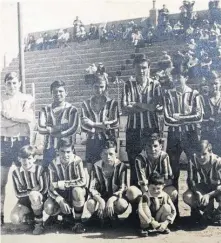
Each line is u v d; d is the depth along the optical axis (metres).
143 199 3.76
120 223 3.77
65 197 3.83
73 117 3.84
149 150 3.76
